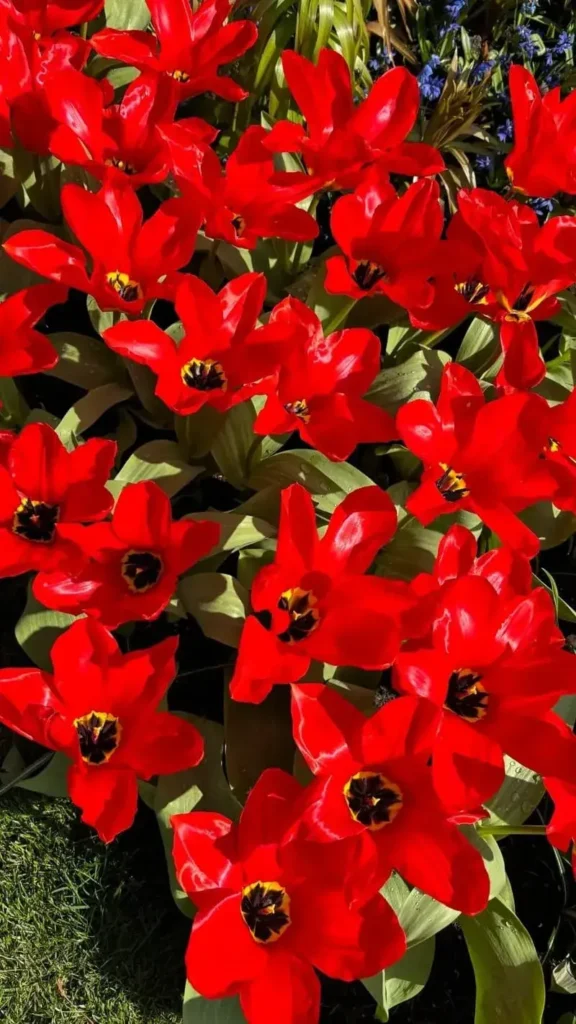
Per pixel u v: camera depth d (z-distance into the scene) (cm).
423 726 65
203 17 93
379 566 87
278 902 69
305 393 79
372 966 65
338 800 66
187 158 79
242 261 96
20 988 85
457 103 107
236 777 79
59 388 100
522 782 81
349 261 85
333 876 67
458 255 83
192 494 93
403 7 131
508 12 139
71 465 72
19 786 84
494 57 130
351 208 83
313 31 108
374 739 66
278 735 80
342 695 79
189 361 78
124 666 68
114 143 87
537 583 92
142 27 109
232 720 80
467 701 71
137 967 87
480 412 74
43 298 76
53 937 86
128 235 78
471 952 79
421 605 67
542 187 92
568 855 95
